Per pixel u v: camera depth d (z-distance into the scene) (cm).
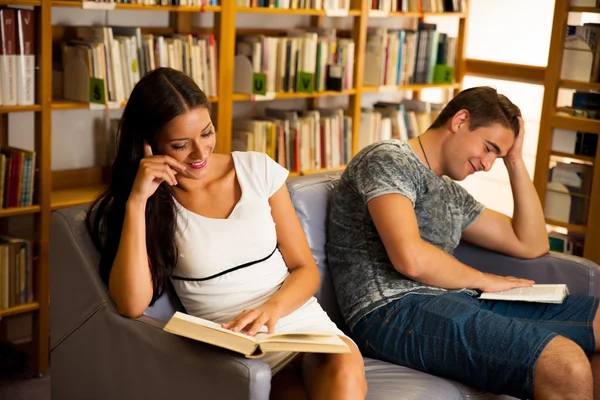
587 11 362
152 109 184
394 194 216
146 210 190
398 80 414
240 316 178
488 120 226
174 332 167
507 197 427
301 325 193
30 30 277
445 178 250
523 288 239
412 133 428
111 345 189
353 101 396
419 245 214
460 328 204
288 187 234
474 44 443
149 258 190
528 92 421
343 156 399
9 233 313
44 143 286
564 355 190
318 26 404
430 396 193
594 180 363
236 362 163
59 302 203
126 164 192
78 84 301
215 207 197
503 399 210
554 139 379
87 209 204
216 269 192
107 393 193
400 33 408
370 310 217
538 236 253
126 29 310
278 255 204
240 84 353
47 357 304
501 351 197
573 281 247
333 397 171
